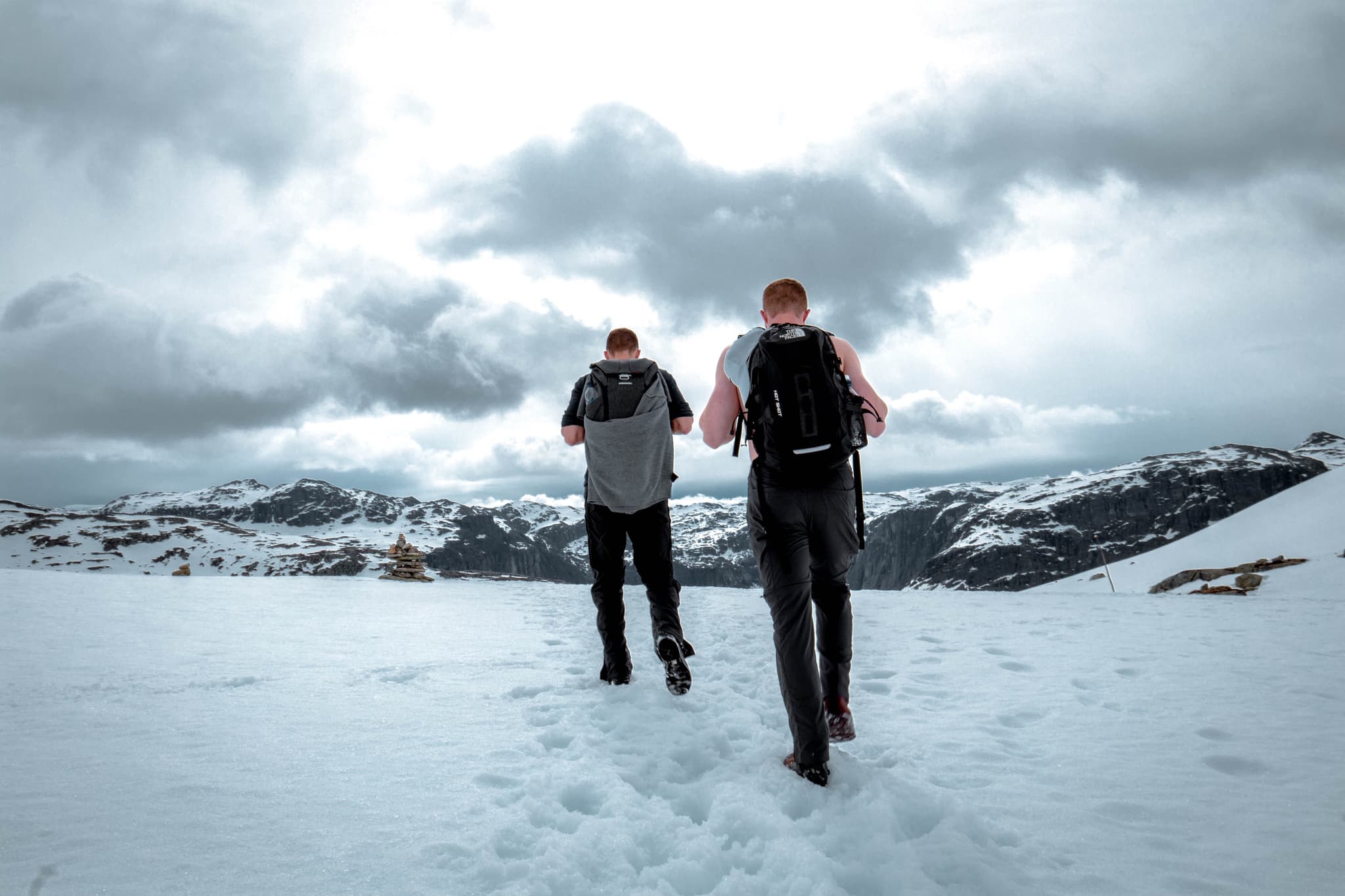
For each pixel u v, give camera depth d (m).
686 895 1.94
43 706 3.53
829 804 2.49
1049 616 8.02
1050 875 2.01
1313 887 1.93
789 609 2.77
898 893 1.91
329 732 3.20
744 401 3.18
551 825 2.29
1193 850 2.17
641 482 4.23
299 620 7.33
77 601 8.16
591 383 4.34
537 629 6.97
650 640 6.45
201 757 2.77
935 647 5.95
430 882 1.84
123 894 1.68
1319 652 5.51
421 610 8.55
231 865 1.87
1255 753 3.08
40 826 2.05
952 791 2.65
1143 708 3.89
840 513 2.88
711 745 3.21
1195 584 20.94
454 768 2.75
